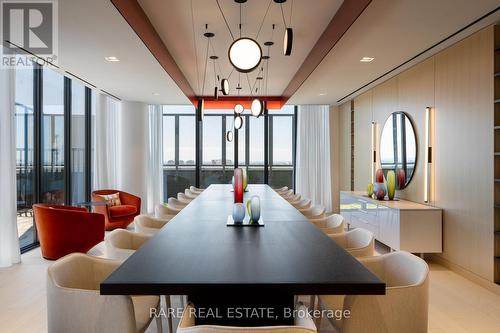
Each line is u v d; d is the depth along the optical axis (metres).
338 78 6.08
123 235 2.87
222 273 1.68
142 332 1.87
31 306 3.39
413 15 3.54
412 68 5.42
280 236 2.51
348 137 8.59
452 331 2.92
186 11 4.01
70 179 6.43
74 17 3.36
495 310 3.33
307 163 9.76
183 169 10.22
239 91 8.80
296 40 5.00
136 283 1.55
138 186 8.38
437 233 4.71
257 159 10.25
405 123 5.64
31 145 5.42
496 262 3.80
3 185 4.52
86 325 1.71
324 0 3.76
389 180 5.71
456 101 4.39
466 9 3.42
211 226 2.87
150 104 9.04
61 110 6.20
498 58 3.77
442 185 4.71
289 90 7.88
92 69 5.27
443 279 4.19
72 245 4.87
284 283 1.56
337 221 3.45
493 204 3.81
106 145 7.61
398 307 1.74
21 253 5.20
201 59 5.96
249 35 4.78
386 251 5.45
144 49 4.30
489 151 3.86
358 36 4.08
